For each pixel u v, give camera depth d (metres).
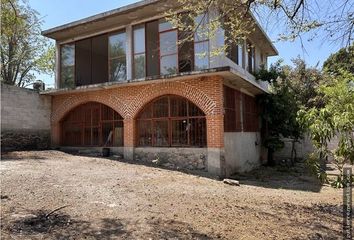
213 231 5.81
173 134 14.08
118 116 16.27
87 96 17.00
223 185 10.63
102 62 17.11
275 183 12.33
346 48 6.60
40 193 7.89
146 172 11.91
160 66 14.66
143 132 15.02
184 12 13.30
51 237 5.17
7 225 5.56
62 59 18.73
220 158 12.44
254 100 17.91
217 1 7.41
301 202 8.77
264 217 6.92
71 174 10.67
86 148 17.23
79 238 5.20
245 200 8.46
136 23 15.55
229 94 14.23
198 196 8.55
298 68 22.20
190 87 13.37
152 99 14.59
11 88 16.66
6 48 25.67
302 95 21.22
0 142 16.02
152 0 13.58
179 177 11.34
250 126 16.88
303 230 6.22
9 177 9.56
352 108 5.36
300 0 6.45
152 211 6.85
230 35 8.97
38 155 15.14
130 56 15.61
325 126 5.67
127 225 5.91
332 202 8.94
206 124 12.99
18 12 12.54
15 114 16.80
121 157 15.48
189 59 13.75
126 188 8.98
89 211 6.66
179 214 6.74
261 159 18.42
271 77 17.05
